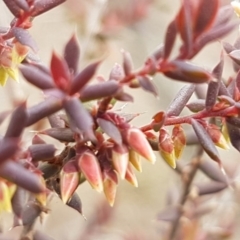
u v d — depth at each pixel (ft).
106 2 2.67
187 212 2.02
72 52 1.46
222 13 1.46
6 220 1.73
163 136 1.51
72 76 1.41
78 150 1.47
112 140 1.48
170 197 2.12
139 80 1.42
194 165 1.85
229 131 1.53
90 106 1.46
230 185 1.85
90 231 2.53
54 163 1.51
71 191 1.47
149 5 3.07
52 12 3.08
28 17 1.51
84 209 3.08
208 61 3.03
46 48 3.17
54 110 1.41
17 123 1.38
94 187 1.45
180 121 1.52
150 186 3.69
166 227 2.36
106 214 2.57
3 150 1.36
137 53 3.19
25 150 1.47
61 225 2.85
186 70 1.41
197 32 1.42
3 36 1.53
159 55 1.43
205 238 2.06
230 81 1.62
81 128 1.40
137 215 3.48
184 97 1.54
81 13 2.96
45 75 1.41
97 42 2.76
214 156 1.50
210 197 2.16
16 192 1.44
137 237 2.53
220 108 1.51
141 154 1.45
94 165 1.46
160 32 3.19
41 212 1.57
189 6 1.41
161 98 3.16
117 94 1.43
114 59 2.90
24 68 1.41
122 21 2.86
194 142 1.66
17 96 2.01
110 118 1.46
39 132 1.49
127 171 1.48
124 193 3.65
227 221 2.19
